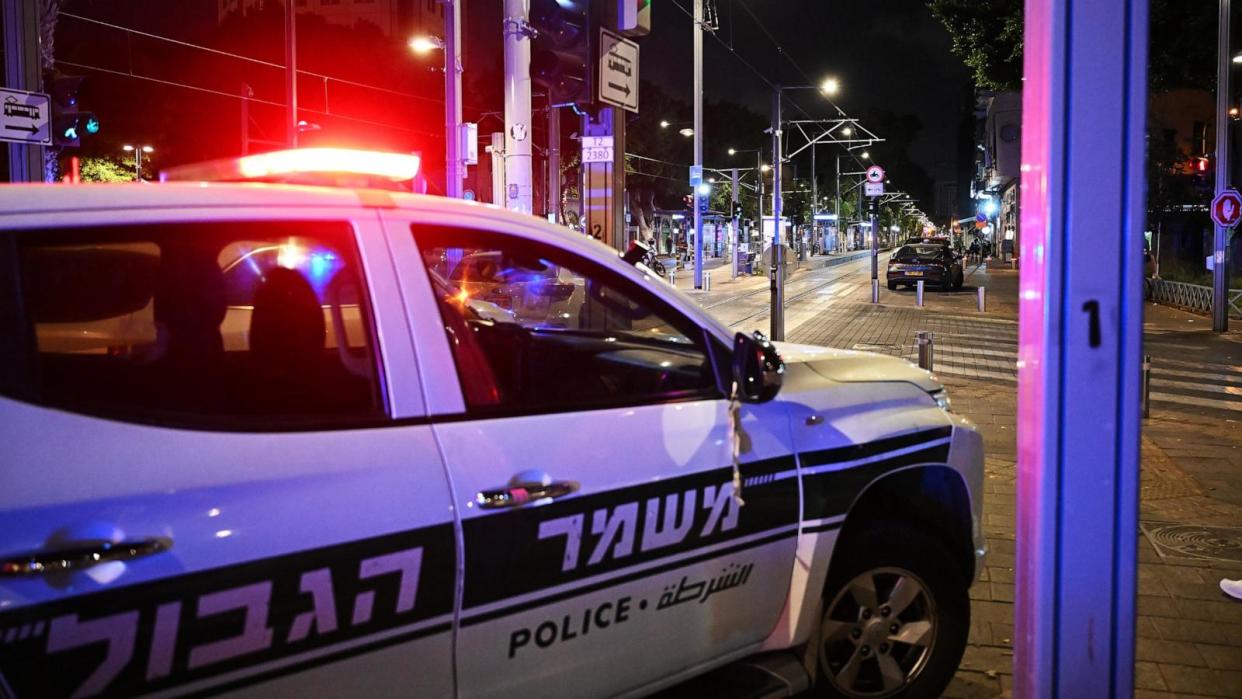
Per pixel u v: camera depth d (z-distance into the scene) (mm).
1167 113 36281
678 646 2910
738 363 2949
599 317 3627
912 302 29297
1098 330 2166
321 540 2139
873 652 3512
